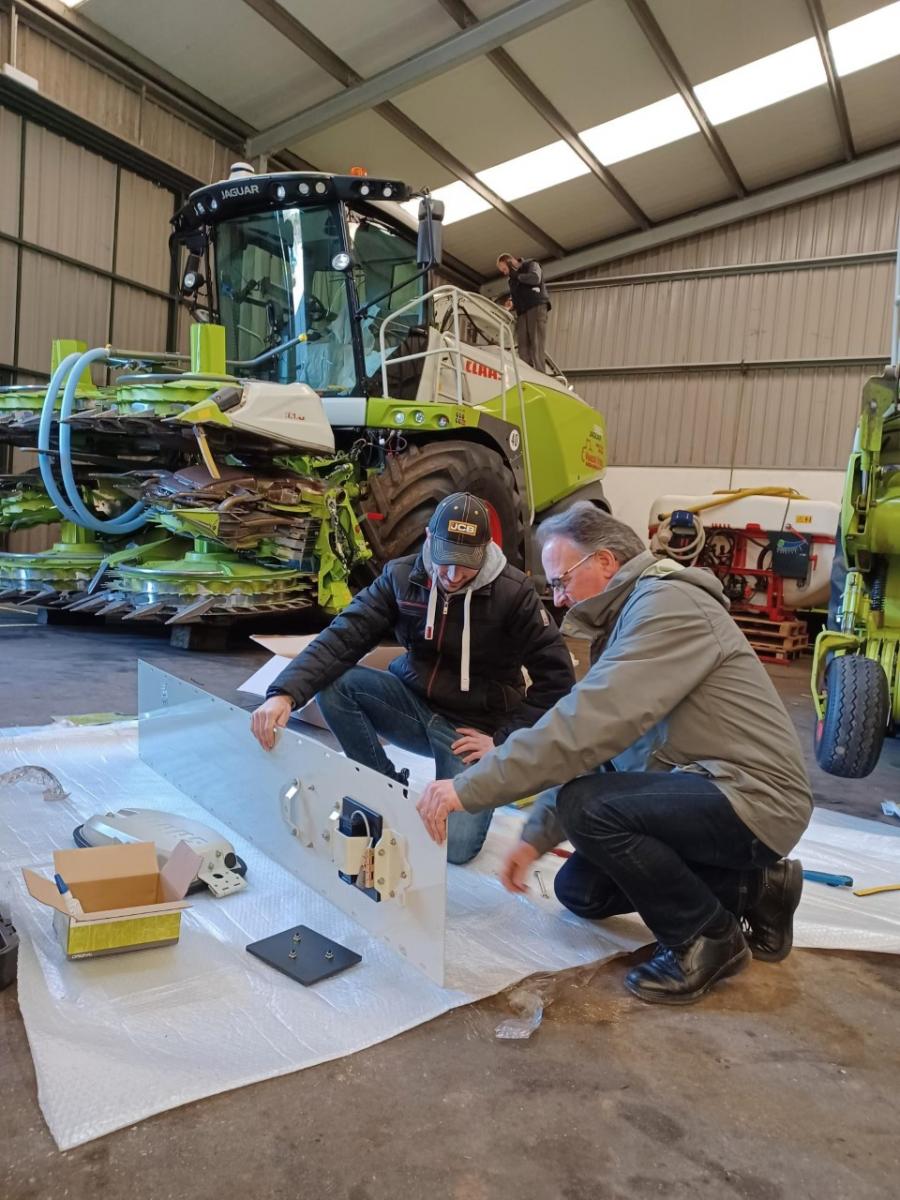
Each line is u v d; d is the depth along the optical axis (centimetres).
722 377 1035
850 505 296
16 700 321
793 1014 148
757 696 152
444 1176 103
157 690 244
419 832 145
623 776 150
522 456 557
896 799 294
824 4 716
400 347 513
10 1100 110
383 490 470
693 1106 120
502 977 150
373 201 469
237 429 406
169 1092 112
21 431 496
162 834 183
